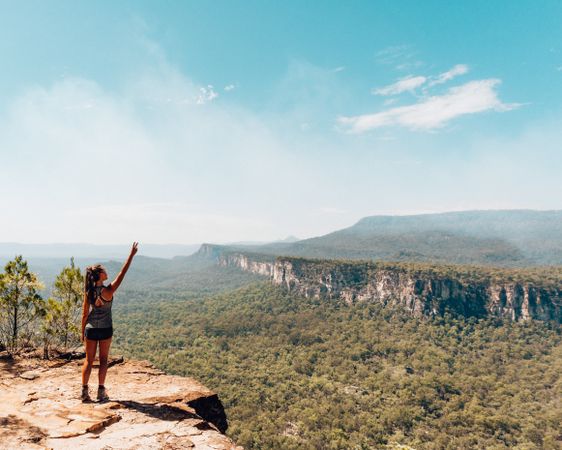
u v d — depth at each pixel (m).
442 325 164.00
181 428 5.23
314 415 88.19
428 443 79.88
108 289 6.00
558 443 78.38
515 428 88.31
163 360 132.38
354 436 80.69
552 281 166.62
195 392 7.21
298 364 137.38
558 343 145.50
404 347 150.88
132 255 6.10
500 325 162.00
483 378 123.12
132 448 4.41
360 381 123.31
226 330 185.00
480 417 90.44
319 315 197.25
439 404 103.06
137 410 5.79
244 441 72.12
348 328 177.12
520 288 163.38
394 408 97.81
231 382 113.06
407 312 177.75
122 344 160.38
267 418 85.62
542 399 106.62
